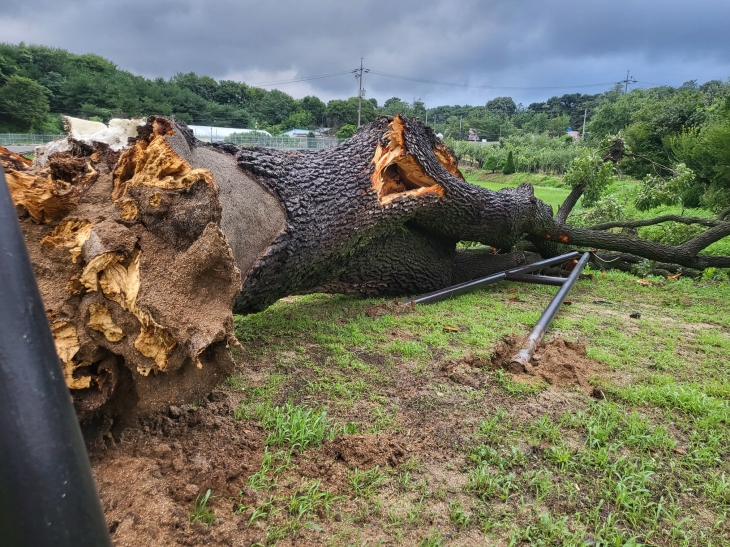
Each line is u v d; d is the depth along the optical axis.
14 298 0.68
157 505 1.81
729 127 11.96
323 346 3.91
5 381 0.65
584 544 1.88
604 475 2.33
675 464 2.44
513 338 4.16
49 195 1.99
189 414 2.59
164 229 2.10
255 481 2.14
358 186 4.40
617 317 5.09
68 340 2.02
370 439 2.46
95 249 2.00
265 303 3.96
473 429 2.71
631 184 20.30
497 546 1.89
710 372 3.66
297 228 3.63
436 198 5.21
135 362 2.06
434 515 2.03
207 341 1.98
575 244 7.41
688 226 8.48
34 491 0.65
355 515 2.00
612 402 3.07
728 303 5.74
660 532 2.01
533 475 2.31
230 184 3.28
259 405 2.83
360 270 5.18
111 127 2.48
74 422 0.73
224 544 1.78
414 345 3.90
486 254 6.83
